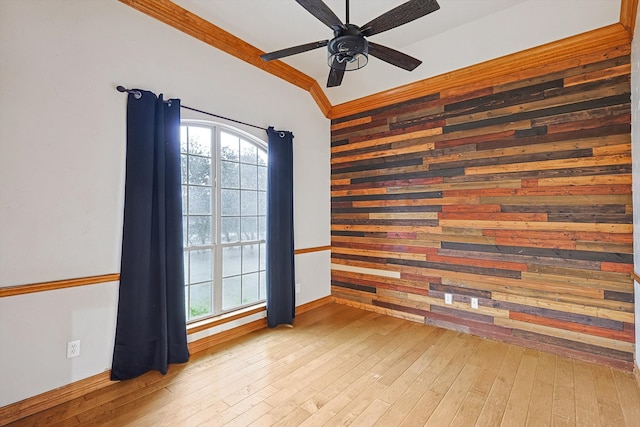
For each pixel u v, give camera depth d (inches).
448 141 135.4
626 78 99.2
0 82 75.1
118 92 94.4
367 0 101.5
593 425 74.7
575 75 107.7
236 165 133.9
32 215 79.8
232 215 132.3
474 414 79.4
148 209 98.3
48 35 81.8
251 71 134.1
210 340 119.0
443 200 136.8
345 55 84.1
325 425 75.5
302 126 160.4
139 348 96.7
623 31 97.4
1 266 75.6
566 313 109.4
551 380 94.6
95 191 90.2
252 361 107.0
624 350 99.8
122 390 89.5
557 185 110.7
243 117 130.9
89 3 88.8
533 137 115.6
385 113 155.6
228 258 130.5
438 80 134.9
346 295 171.5
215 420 77.1
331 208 177.9
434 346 118.7
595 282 104.4
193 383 93.4
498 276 123.1
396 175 151.6
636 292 94.7
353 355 111.5
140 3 97.9
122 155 95.3
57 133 83.4
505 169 121.3
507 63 118.0
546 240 113.1
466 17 111.2
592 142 104.7
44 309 81.7
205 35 115.0
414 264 145.9
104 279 91.4
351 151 168.9
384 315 154.6
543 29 106.3
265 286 145.6
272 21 112.6
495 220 123.6
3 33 75.4
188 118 112.6
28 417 77.8
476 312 128.6
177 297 104.7
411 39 124.7
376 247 159.0
